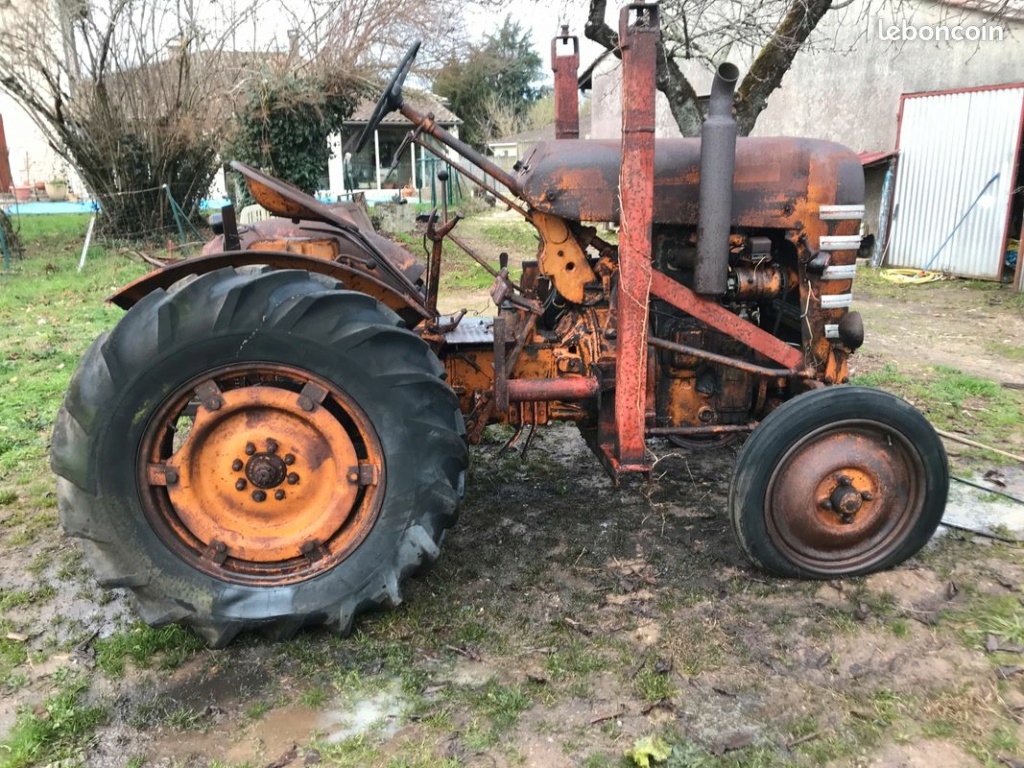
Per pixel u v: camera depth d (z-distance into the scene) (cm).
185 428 473
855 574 296
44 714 230
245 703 234
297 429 255
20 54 1256
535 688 239
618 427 287
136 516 246
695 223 297
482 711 229
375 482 256
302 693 238
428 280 346
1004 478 396
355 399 250
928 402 518
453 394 262
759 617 274
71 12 1191
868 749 213
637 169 264
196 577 251
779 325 344
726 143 267
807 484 282
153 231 1384
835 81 1266
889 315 838
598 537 334
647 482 387
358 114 2142
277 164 1189
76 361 634
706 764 208
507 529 342
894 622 269
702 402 330
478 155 299
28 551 331
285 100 1151
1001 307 877
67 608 288
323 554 260
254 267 252
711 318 299
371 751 214
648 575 302
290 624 254
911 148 1142
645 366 295
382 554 256
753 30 696
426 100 1948
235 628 251
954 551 319
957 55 1109
